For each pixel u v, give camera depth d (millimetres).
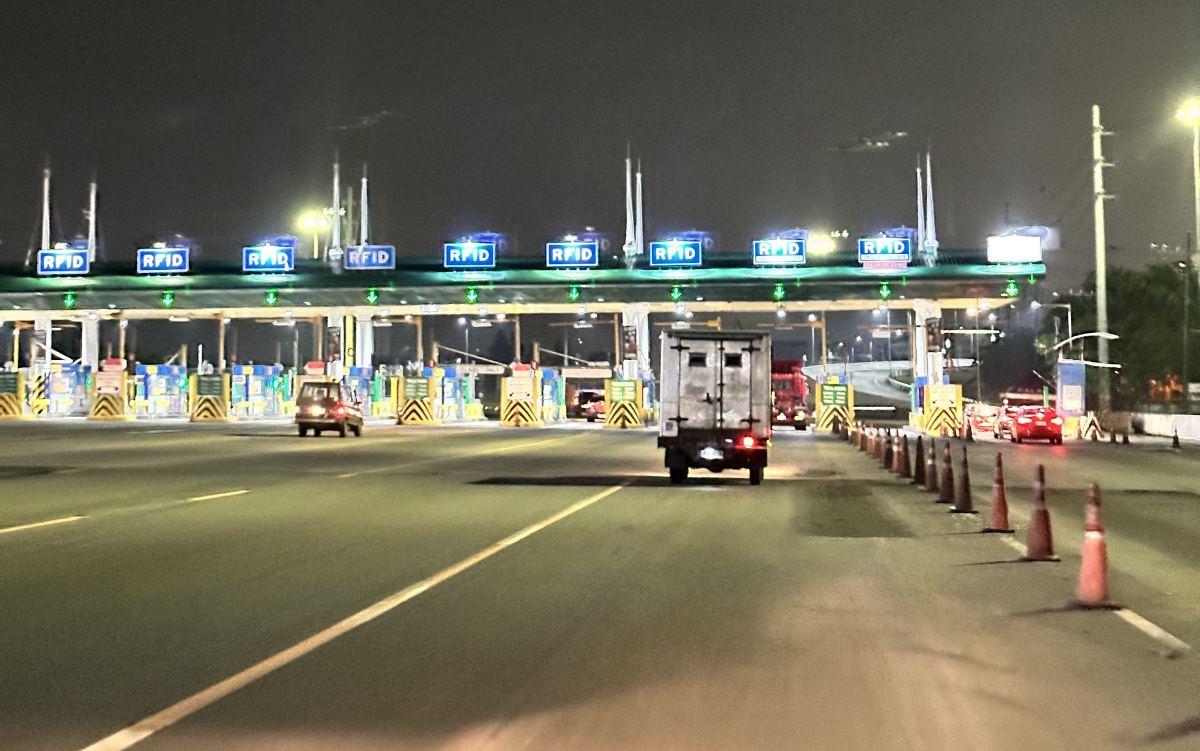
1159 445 50188
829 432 64500
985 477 29922
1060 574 13656
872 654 9438
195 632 10195
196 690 8266
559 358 153875
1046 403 67000
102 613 11055
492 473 29500
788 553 15273
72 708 7805
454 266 53219
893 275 51438
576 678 8609
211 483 25875
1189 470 33656
